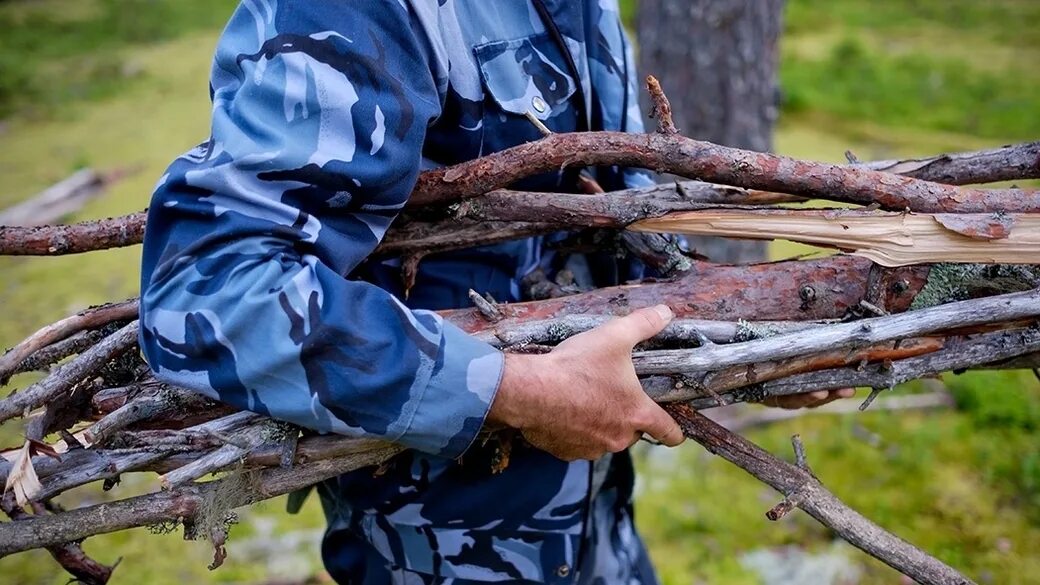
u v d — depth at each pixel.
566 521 1.46
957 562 2.43
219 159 1.01
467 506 1.42
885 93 5.89
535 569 1.46
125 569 2.46
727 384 1.26
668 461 2.93
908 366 1.27
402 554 1.47
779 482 1.27
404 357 1.02
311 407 1.00
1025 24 7.61
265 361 0.99
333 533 1.58
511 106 1.27
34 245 1.34
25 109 5.98
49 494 1.15
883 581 2.41
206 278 1.00
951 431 2.99
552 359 1.12
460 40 1.21
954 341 1.28
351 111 1.04
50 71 6.77
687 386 1.25
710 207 1.28
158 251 1.04
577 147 1.20
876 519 2.60
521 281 1.42
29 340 1.28
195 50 7.30
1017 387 3.18
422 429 1.04
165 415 1.21
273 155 1.00
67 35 7.73
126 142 5.29
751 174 1.22
